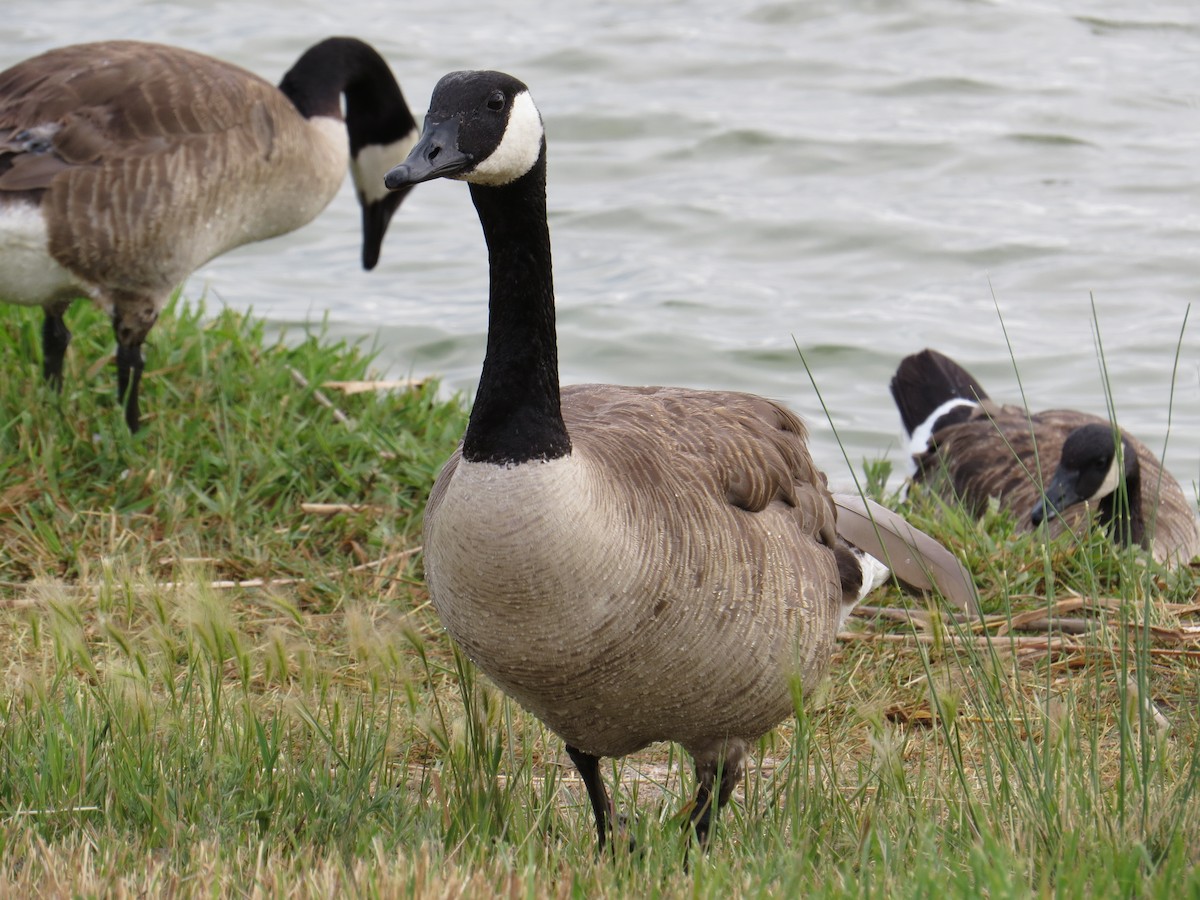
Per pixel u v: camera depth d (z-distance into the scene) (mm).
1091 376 17188
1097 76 26516
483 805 7672
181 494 11531
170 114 12297
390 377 16859
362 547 11461
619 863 6875
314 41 27641
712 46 28016
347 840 7285
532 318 6723
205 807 7352
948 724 7445
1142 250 20078
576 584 6641
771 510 7641
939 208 21547
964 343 17875
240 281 19547
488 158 6840
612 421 7613
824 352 17656
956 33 28875
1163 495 14328
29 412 12141
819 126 24094
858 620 10836
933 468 15391
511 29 29141
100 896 6176
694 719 7359
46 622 9797
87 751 7719
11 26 28469
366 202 16312
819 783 7914
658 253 20219
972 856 6363
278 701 9055
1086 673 8961
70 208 11828
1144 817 7004
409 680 7840
